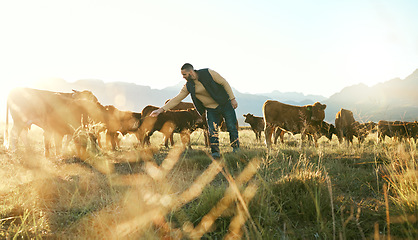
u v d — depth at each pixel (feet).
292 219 9.07
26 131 26.89
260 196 9.76
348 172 14.65
